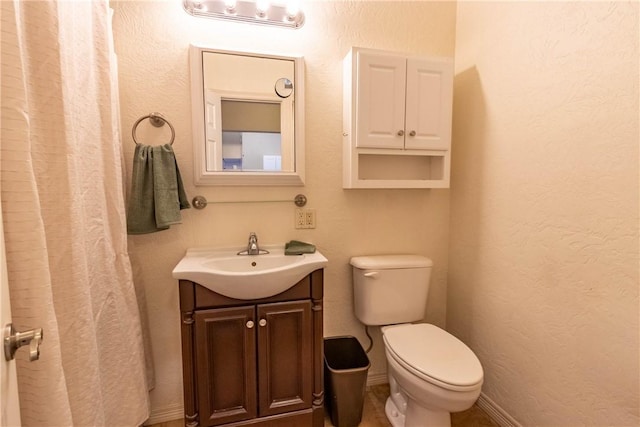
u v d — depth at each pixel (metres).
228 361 1.29
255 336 1.30
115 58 1.27
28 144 0.63
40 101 0.75
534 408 1.34
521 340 1.40
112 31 1.36
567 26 1.16
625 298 1.02
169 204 1.36
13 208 0.61
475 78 1.62
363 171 1.73
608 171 1.05
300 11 1.53
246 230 1.58
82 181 0.97
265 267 1.49
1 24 0.59
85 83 0.99
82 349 0.83
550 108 1.24
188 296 1.22
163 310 1.52
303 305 1.33
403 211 1.79
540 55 1.27
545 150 1.26
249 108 1.52
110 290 1.12
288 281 1.27
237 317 1.27
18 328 0.62
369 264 1.60
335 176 1.67
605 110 1.06
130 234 1.39
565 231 1.20
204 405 1.27
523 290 1.38
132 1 1.39
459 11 1.74
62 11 0.83
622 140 1.01
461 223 1.76
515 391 1.44
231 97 1.50
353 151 1.53
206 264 1.38
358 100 1.49
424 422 1.32
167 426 1.52
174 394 1.56
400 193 1.78
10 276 0.61
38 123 0.75
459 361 1.26
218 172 1.49
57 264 0.79
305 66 1.59
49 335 0.65
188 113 1.47
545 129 1.26
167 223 1.35
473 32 1.63
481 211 1.61
